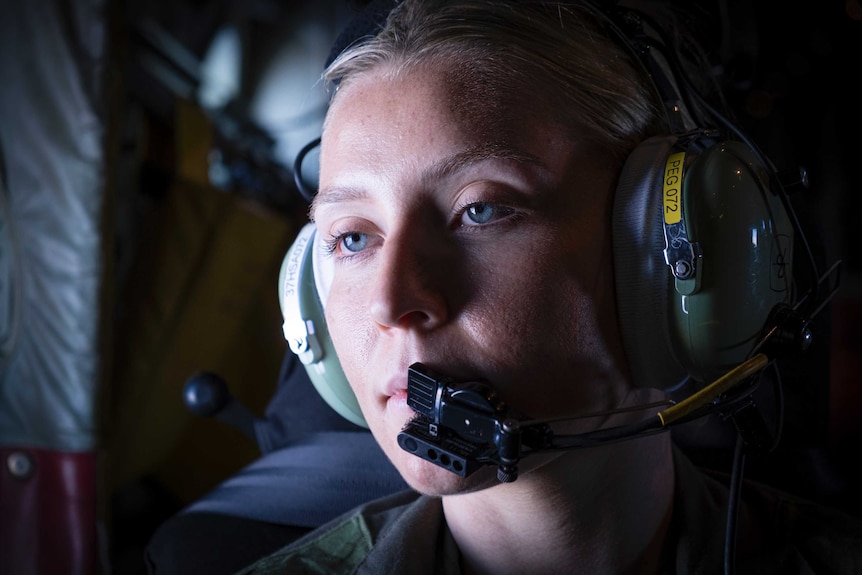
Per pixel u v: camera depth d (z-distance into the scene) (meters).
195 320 2.06
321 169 0.68
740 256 0.60
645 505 0.70
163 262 2.04
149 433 2.01
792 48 1.49
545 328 0.58
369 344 0.63
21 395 1.77
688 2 0.93
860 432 1.89
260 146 2.73
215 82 2.82
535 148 0.59
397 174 0.59
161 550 1.00
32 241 1.76
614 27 0.67
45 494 1.74
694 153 0.63
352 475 0.97
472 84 0.59
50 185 1.75
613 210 0.62
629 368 0.65
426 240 0.58
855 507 0.96
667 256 0.60
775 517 0.79
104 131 1.74
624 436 0.55
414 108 0.59
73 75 1.73
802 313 0.66
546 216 0.59
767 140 1.51
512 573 0.70
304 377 1.09
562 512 0.66
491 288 0.58
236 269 2.14
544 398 0.59
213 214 2.12
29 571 1.73
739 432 0.64
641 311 0.61
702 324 0.60
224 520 1.00
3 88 1.77
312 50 3.04
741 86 1.05
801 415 0.95
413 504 0.79
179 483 2.20
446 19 0.62
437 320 0.57
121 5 1.79
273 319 2.28
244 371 2.24
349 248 0.66
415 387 0.56
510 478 0.54
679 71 0.71
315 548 0.81
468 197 0.58
